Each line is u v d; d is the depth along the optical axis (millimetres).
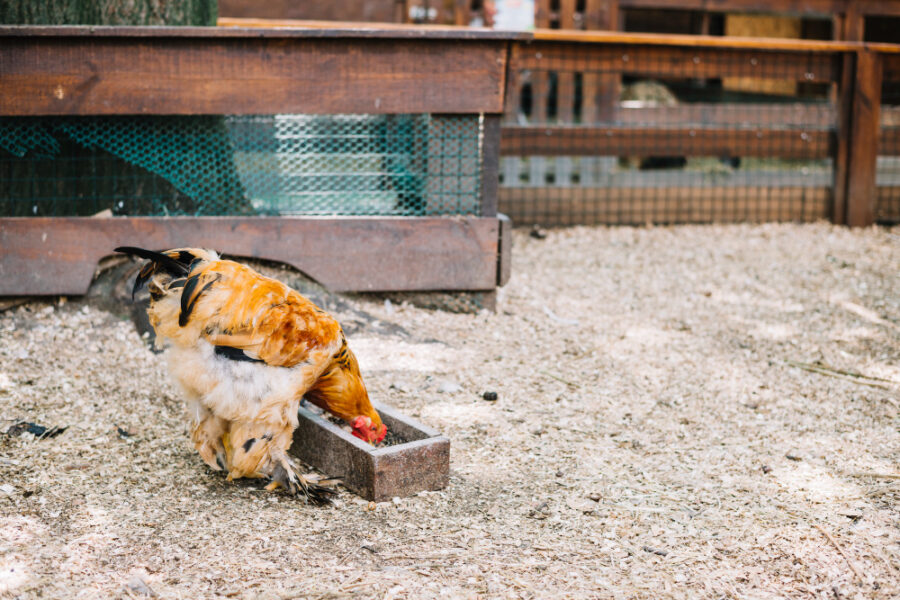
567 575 2693
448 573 2680
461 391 4320
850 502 3266
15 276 4699
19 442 3486
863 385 4680
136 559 2689
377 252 5141
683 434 3939
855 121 8375
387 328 5023
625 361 4906
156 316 3051
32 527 2844
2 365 4180
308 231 5031
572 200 8508
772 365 4953
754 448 3795
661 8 9078
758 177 8914
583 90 8766
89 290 4820
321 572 2660
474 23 9406
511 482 3379
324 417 3770
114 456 3441
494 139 5176
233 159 5172
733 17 12109
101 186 5082
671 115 8977
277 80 4793
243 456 3102
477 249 5266
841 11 9359
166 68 4664
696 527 3045
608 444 3785
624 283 6574
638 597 2588
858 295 6406
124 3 5227
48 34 4477
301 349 3049
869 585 2693
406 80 4926
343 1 9023
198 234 4887
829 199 8766
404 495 3217
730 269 7051
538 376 4594
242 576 2619
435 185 5195
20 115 4609
